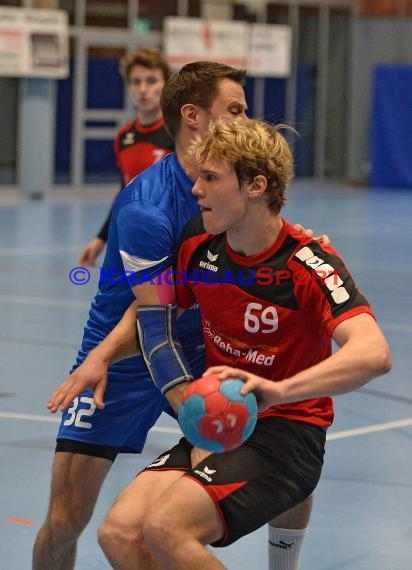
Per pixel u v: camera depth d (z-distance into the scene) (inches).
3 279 1023.6
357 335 251.3
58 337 778.2
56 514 323.3
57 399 296.2
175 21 1904.5
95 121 1895.9
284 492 271.6
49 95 1788.9
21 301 916.6
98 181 1915.6
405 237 1380.4
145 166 662.5
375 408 605.0
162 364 290.0
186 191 306.2
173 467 283.7
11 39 1712.6
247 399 242.1
